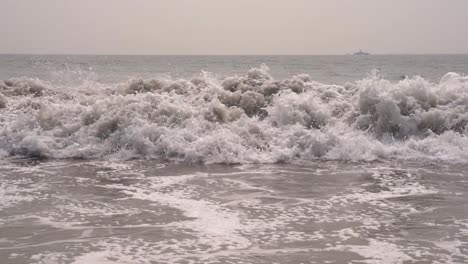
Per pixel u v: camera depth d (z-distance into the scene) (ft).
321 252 12.07
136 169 22.54
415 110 29.01
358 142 26.04
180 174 21.42
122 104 30.12
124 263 11.37
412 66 197.67
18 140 27.50
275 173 21.58
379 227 14.05
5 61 244.42
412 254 11.92
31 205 16.42
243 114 29.68
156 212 15.57
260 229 13.88
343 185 19.26
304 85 35.58
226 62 286.05
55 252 12.10
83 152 25.98
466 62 263.08
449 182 19.70
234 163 23.98
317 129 28.22
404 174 21.24
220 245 12.59
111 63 244.83
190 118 28.96
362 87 31.73
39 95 38.52
